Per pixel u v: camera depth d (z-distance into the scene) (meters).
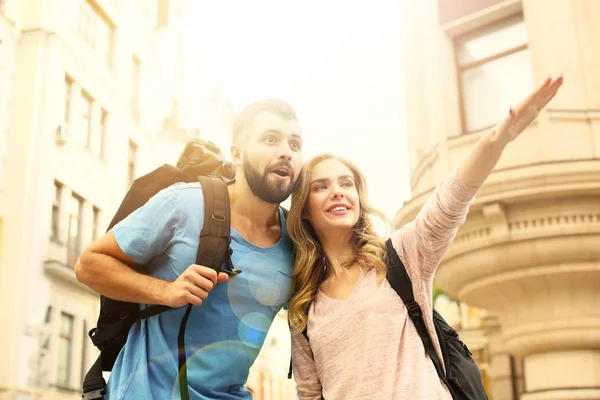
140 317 1.29
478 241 4.14
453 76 4.69
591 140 3.97
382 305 1.35
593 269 3.94
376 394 1.28
